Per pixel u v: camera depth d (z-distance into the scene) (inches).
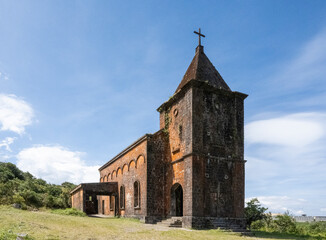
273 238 663.8
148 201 900.0
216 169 821.2
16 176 1914.4
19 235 418.0
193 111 819.4
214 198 796.0
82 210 1162.6
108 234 527.2
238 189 831.1
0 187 1226.0
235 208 812.0
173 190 908.0
